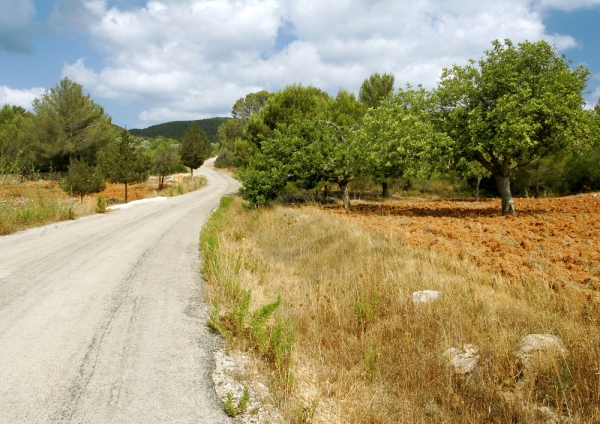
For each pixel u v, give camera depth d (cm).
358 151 1706
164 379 395
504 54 1420
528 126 1279
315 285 721
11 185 1605
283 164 1786
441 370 430
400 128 1580
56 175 3600
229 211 1862
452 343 478
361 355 487
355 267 770
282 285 737
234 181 5250
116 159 3173
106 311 557
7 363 400
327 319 587
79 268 764
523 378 399
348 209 1783
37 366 399
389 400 399
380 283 664
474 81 1498
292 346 476
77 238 1072
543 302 543
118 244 1030
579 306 513
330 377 439
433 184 3397
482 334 471
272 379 412
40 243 976
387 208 1856
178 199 2873
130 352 444
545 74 1398
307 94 2648
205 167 7938
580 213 1470
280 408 363
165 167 4450
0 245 930
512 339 452
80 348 444
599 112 1825
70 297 600
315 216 1297
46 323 502
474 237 1029
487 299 559
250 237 1317
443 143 1438
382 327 535
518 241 962
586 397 364
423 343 491
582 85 1392
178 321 543
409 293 624
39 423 315
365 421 363
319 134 1823
